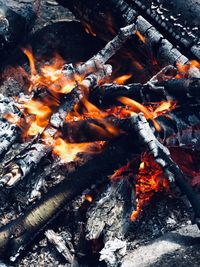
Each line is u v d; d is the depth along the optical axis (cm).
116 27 83
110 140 67
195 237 62
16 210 70
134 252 62
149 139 61
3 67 91
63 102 72
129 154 64
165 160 61
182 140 65
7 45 88
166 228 66
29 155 66
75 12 90
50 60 91
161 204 69
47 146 68
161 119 65
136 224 67
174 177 61
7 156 76
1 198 71
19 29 89
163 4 77
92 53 93
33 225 64
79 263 64
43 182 70
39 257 65
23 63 91
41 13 103
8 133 73
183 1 76
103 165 64
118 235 63
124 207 64
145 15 79
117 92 72
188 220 67
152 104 71
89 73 78
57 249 64
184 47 75
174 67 73
